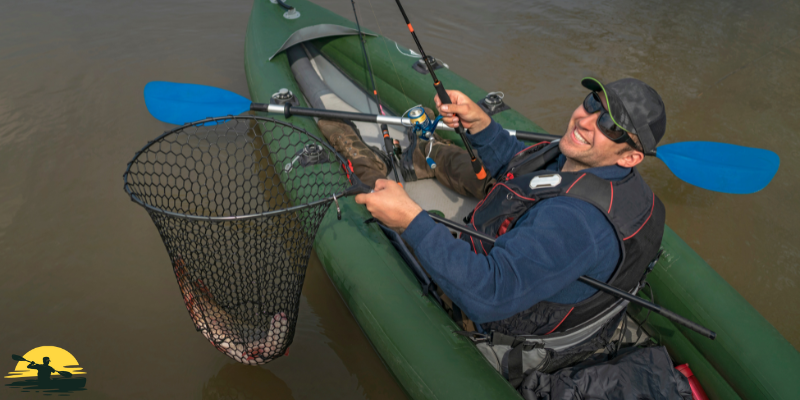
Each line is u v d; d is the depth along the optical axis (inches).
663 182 117.9
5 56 150.3
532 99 144.4
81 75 143.6
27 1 182.9
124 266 92.3
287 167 86.6
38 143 118.3
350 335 83.0
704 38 182.4
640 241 50.6
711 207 111.3
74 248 95.0
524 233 47.8
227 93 88.1
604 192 48.9
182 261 57.2
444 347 60.1
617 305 56.8
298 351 80.4
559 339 57.1
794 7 208.5
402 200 51.9
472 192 85.1
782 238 104.2
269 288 66.4
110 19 173.8
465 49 167.6
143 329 82.1
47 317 83.3
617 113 46.4
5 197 104.4
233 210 96.9
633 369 58.7
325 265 76.0
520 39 175.2
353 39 127.3
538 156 62.1
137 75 144.9
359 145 93.1
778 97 151.1
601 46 173.5
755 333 62.3
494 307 47.0
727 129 136.1
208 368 77.3
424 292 66.7
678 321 51.8
